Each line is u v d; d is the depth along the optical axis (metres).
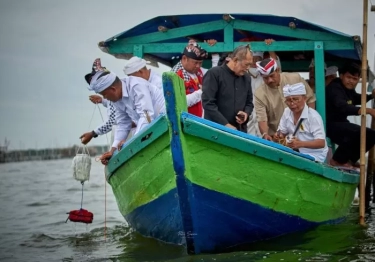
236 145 6.39
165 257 6.76
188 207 6.36
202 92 7.31
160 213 6.95
